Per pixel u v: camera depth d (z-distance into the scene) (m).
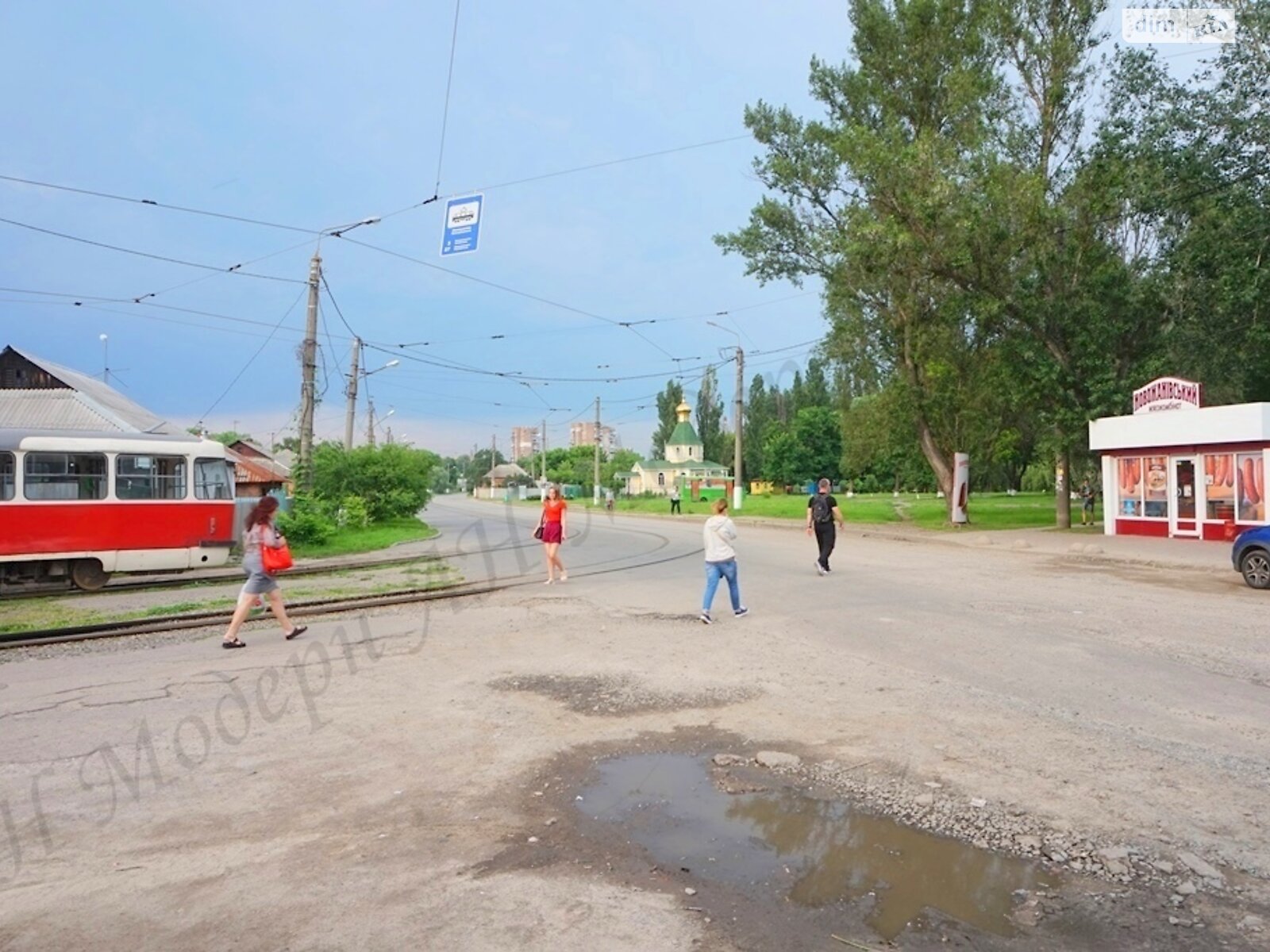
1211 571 16.59
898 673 7.84
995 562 18.56
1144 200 24.52
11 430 15.83
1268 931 3.47
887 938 3.46
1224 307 24.31
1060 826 4.48
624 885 3.91
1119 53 26.11
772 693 7.20
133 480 16.72
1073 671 7.84
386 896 3.81
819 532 16.09
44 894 3.86
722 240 32.19
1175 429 22.64
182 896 3.82
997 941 3.43
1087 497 31.48
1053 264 26.16
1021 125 28.36
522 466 113.50
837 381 37.81
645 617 11.25
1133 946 3.39
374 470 36.31
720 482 77.00
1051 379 25.86
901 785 5.09
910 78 29.80
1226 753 5.56
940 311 29.55
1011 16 27.66
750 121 30.86
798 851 4.27
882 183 25.78
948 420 32.09
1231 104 24.69
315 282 24.28
